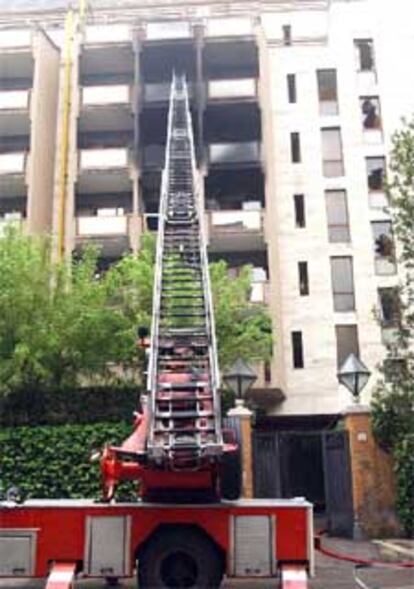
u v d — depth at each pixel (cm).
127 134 3572
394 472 1812
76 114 3447
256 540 1071
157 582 1055
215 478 1116
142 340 1527
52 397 2077
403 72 3419
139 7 3962
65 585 1034
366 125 3378
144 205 3344
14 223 2531
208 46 3566
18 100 3416
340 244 3194
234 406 2002
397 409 1823
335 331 3081
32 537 1074
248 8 3828
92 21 3916
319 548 1591
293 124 3409
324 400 2997
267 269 3155
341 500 1891
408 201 1917
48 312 2144
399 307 1969
